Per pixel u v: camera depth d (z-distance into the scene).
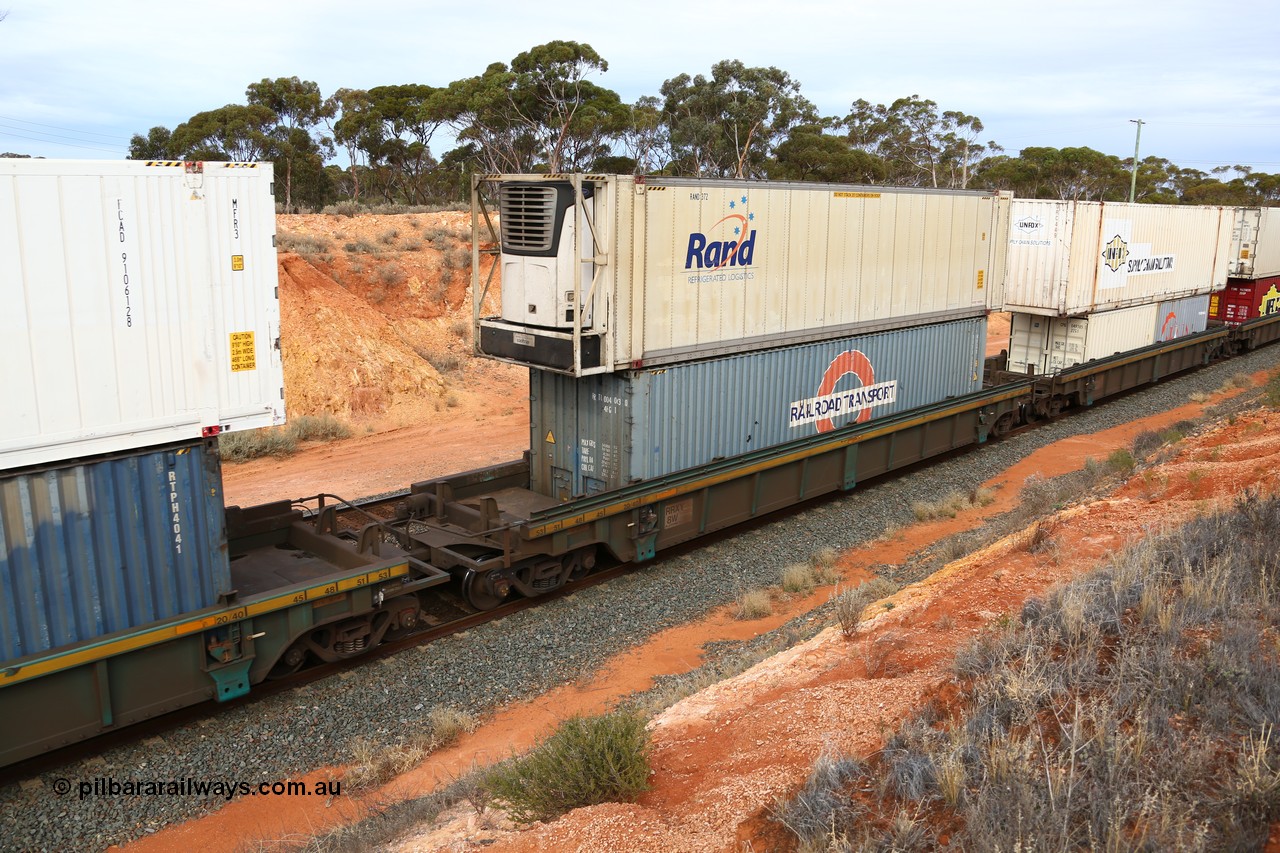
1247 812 4.16
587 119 45.41
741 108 53.94
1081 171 69.00
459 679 9.71
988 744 5.13
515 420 22.81
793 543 13.95
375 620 10.03
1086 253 21.12
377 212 38.56
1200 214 26.36
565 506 11.33
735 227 12.83
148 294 7.57
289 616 8.97
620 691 9.54
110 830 7.22
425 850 5.71
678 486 12.58
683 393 12.62
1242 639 5.65
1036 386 21.48
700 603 11.84
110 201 7.28
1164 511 10.61
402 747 8.45
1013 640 6.29
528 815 5.79
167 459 7.95
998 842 4.10
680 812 5.41
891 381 16.50
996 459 18.75
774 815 5.09
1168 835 4.03
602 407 12.30
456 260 29.97
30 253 6.93
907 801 4.82
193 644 8.34
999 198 18.23
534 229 11.55
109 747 8.31
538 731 8.66
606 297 11.33
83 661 7.52
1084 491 14.12
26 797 7.56
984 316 18.66
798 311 14.15
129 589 7.87
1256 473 11.02
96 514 7.59
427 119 48.94
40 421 7.12
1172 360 26.66
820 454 15.15
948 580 9.70
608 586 12.26
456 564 11.02
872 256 15.37
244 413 8.32
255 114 46.41
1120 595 6.74
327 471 18.20
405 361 24.28
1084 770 4.67
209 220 7.84
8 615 7.21
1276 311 33.91
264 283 8.29
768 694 7.34
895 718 6.01
